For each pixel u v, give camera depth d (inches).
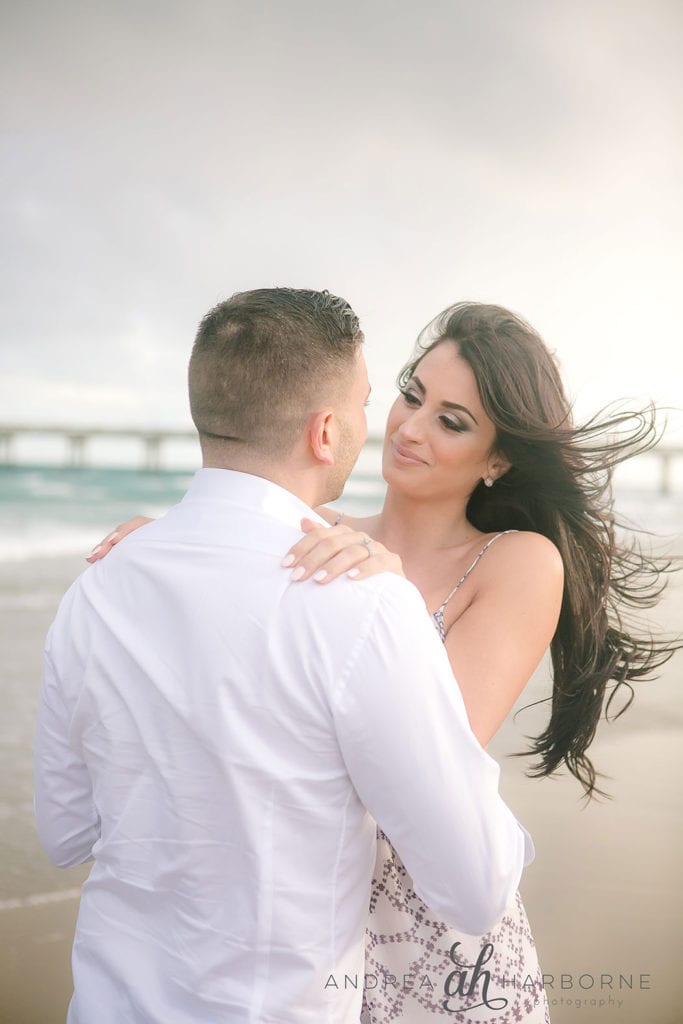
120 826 38.6
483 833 35.8
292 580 36.6
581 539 65.8
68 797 42.7
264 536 38.0
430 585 57.2
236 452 40.1
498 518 66.2
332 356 39.5
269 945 36.4
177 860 37.3
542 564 54.6
